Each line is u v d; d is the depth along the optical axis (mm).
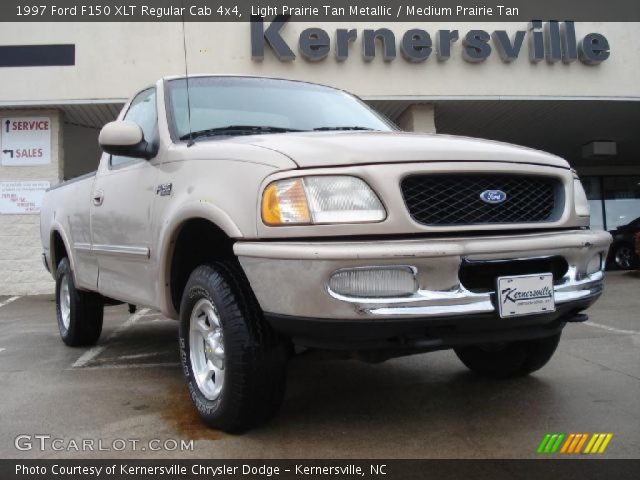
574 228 2906
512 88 10234
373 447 2652
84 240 4480
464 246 2398
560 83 10352
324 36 9688
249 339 2611
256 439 2760
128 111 4375
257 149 2691
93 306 4953
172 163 3203
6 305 9039
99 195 4145
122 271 3832
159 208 3223
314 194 2414
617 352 4441
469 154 2602
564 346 4699
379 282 2322
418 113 10391
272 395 2693
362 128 3758
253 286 2523
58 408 3342
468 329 2496
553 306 2572
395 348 2436
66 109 10250
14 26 9766
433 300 2346
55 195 5375
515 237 2562
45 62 9773
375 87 9992
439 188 2527
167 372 4203
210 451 2631
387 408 3199
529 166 2727
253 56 9648
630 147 15586
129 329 6344
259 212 2490
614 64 10508
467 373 3924
